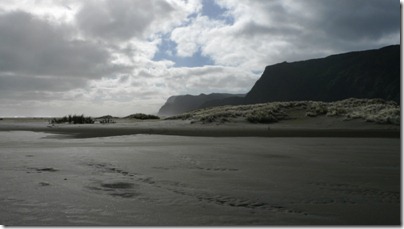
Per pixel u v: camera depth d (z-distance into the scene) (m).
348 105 44.72
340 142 17.14
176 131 28.91
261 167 9.24
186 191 6.51
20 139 20.03
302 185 6.98
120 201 5.78
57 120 53.06
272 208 5.39
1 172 8.45
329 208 5.38
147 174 8.20
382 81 133.25
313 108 43.44
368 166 9.37
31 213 5.11
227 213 5.12
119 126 39.84
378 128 31.16
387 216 4.97
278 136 22.11
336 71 156.75
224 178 7.70
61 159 10.70
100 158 10.93
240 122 38.91
